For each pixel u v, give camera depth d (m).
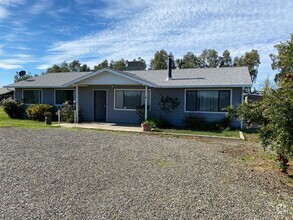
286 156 5.56
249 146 9.32
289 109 5.06
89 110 17.77
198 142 10.12
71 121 16.69
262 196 4.55
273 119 5.22
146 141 10.18
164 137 11.34
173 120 15.39
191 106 14.96
